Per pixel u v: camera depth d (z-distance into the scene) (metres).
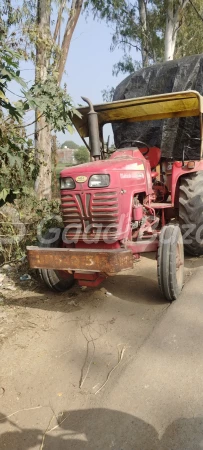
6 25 5.53
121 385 2.87
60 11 7.78
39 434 2.50
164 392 2.76
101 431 2.47
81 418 2.60
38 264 3.98
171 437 2.38
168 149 6.11
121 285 4.80
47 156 7.38
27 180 5.57
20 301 4.47
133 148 4.79
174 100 4.70
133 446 2.34
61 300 4.46
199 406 2.59
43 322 3.94
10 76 3.40
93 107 4.96
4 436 2.49
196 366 3.00
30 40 5.66
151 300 4.31
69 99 4.38
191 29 17.22
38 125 7.21
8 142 4.35
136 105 4.87
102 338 3.58
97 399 2.76
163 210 5.34
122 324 3.81
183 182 5.28
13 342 3.56
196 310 3.86
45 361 3.26
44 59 6.73
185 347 3.27
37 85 4.40
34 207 5.71
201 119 4.73
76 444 2.39
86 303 4.35
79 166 4.24
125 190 4.11
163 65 6.38
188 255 5.69
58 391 2.88
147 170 4.63
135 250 4.18
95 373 3.07
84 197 4.06
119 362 3.18
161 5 16.02
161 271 3.97
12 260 5.43
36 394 2.87
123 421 2.53
